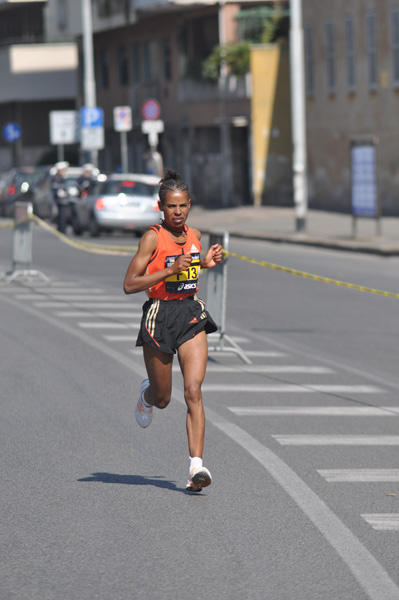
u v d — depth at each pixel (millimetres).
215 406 30656
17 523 19891
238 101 132125
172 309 22109
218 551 18297
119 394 32156
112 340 42094
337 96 120562
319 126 124500
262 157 130625
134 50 162375
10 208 122812
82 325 45906
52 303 53031
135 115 161125
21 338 42500
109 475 23375
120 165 170250
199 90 139000
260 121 130000
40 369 36062
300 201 90188
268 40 134250
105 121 173875
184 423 28641
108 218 91875
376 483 22766
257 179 130750
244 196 135500
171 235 22156
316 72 124312
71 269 68812
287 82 130000
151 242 21953
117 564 17625
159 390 22594
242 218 112688
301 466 24109
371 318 47906
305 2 125625
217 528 19594
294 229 96125
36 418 29000
